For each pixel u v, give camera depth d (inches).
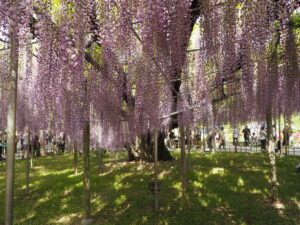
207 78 96.0
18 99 129.5
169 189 168.4
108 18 64.0
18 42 55.4
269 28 66.7
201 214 123.0
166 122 183.9
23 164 339.0
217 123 197.9
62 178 215.3
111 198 151.0
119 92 108.3
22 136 359.6
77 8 59.2
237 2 64.6
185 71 83.4
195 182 184.1
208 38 67.7
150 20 59.7
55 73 61.4
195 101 130.3
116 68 92.4
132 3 60.9
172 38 61.9
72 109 97.2
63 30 57.7
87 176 119.0
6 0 49.4
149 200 145.3
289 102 127.1
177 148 523.8
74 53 59.4
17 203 149.0
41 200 153.2
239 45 69.2
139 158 316.5
